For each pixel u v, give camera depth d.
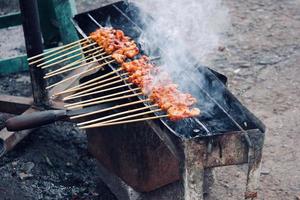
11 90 2.27
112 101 1.53
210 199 1.73
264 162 1.86
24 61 2.29
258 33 2.54
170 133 1.32
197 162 1.31
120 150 1.59
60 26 2.19
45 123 1.46
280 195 1.75
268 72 2.29
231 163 1.33
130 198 1.64
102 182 1.80
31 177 1.81
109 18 1.92
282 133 1.98
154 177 1.58
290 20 2.65
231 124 1.39
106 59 1.66
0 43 2.58
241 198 1.74
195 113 1.41
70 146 1.93
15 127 1.45
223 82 1.56
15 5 2.95
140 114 1.40
